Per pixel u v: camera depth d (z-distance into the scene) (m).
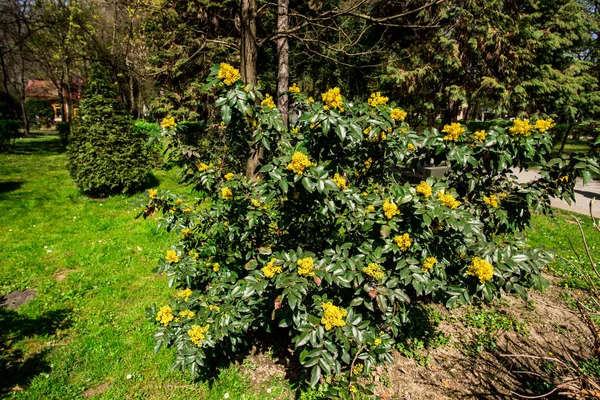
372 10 9.17
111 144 6.59
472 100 10.22
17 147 14.33
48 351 2.62
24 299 3.34
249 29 3.77
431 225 1.97
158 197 2.44
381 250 1.85
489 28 9.15
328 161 2.12
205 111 14.25
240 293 2.03
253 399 2.18
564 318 3.10
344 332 1.73
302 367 2.38
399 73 9.88
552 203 7.46
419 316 2.84
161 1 5.34
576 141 12.40
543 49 10.52
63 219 5.54
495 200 2.41
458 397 2.22
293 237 2.53
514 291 1.94
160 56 11.31
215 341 2.02
